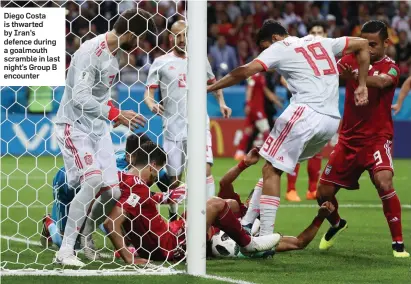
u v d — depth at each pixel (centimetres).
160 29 4719
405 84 2269
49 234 1661
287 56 1573
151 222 1505
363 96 1580
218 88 1556
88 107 1483
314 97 1572
